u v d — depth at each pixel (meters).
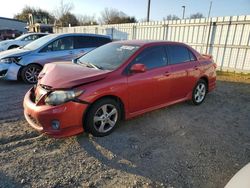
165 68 4.57
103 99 3.66
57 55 7.66
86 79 3.51
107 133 3.84
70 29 27.11
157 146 3.59
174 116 4.88
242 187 1.91
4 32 31.91
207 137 3.97
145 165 3.08
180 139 3.85
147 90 4.23
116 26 18.61
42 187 2.58
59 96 3.30
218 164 3.18
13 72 7.05
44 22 48.91
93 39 8.59
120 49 4.43
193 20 12.43
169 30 13.90
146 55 4.30
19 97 5.77
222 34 11.29
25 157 3.13
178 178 2.84
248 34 10.28
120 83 3.79
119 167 3.01
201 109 5.43
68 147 3.44
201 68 5.46
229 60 11.21
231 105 5.86
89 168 2.96
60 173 2.84
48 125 3.33
